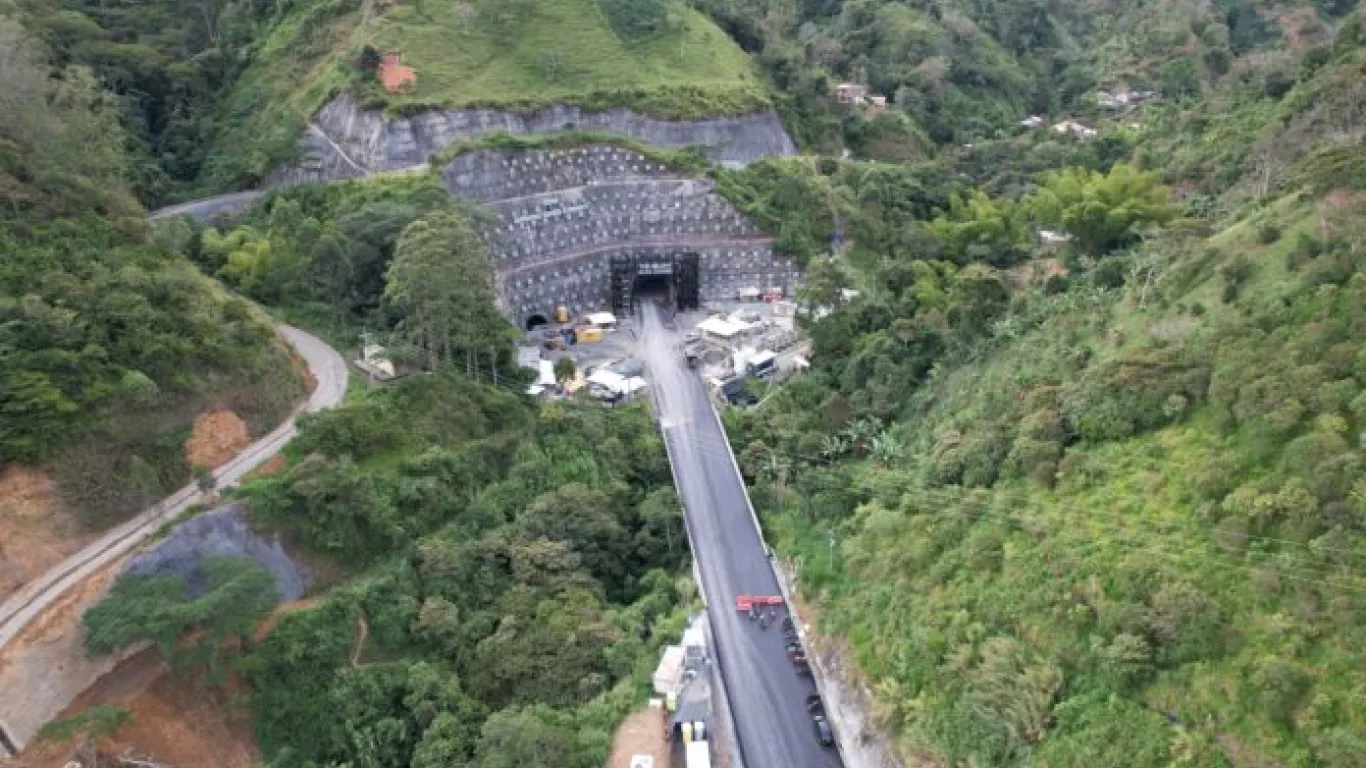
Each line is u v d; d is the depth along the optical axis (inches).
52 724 2449.6
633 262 5861.2
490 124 5831.7
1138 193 5536.4
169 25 6525.6
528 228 5669.3
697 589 3380.9
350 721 2753.4
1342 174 3063.5
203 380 3240.7
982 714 2410.2
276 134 5762.8
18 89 3722.9
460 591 3213.6
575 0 6845.5
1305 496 2266.2
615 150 6033.5
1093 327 3496.6
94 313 3065.9
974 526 2913.4
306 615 2886.3
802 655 3085.6
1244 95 6722.4
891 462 3713.1
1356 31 5728.3
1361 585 2096.5
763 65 7485.2
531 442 3981.3
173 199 5516.7
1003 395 3415.4
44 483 2736.2
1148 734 2175.2
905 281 5565.9
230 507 2974.9
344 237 4539.9
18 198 3427.7
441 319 3996.1
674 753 2716.5
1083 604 2455.7
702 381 4953.3
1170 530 2481.5
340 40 6250.0
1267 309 2812.5
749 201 6190.9
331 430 3373.5
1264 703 2044.8
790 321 5674.2
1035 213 6067.9
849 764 2711.6
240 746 2672.2
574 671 2999.5
